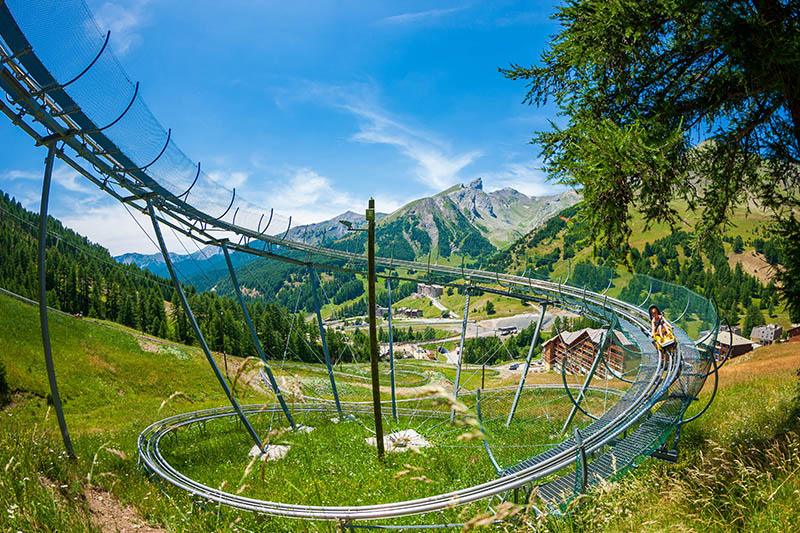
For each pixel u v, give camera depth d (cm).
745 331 14475
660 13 998
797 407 1130
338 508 795
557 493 771
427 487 1168
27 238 14600
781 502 526
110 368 7762
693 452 1013
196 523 759
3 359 6438
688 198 1178
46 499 588
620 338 1817
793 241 1101
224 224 2595
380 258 3434
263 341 11162
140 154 1900
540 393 2944
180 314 12381
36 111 1443
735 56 879
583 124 1076
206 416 3084
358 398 6738
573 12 1149
